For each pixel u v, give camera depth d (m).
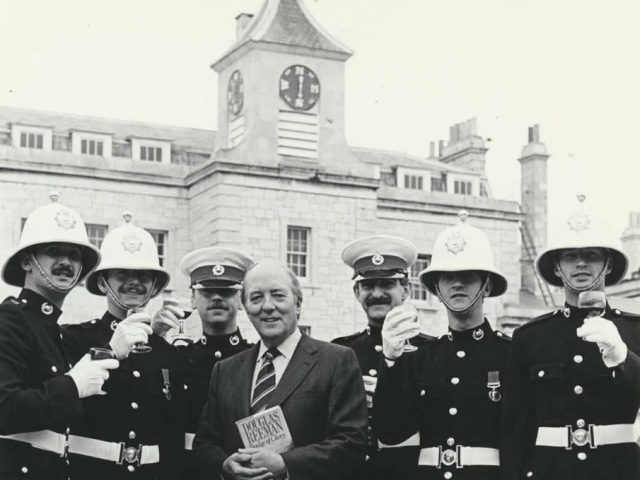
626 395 8.89
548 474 8.94
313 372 9.33
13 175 38.22
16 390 8.58
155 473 10.11
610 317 9.42
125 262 10.59
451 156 54.72
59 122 43.62
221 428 9.55
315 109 41.47
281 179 40.06
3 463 8.70
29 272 9.36
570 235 9.26
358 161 41.59
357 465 9.02
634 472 8.84
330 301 40.41
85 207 39.22
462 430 9.55
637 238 48.81
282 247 39.81
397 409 9.44
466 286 9.85
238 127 41.91
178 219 40.59
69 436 9.93
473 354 9.81
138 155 44.12
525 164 54.22
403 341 9.29
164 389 10.36
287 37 41.12
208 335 11.67
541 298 52.19
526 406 9.30
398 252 11.48
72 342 10.34
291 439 9.05
